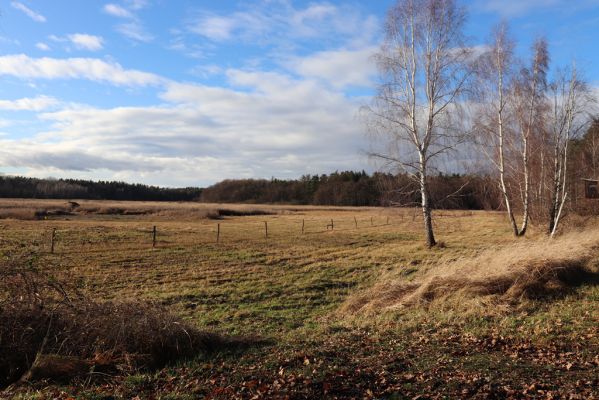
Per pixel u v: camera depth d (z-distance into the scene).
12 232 28.89
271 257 23.67
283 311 13.10
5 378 7.03
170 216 56.59
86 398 6.12
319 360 7.41
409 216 28.17
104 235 30.34
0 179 139.88
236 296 14.93
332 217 62.81
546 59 29.52
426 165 26.95
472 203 37.25
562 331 8.52
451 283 12.45
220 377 6.82
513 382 6.10
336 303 14.16
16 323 7.60
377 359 7.48
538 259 13.00
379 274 18.94
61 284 8.66
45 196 143.25
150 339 7.81
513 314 10.13
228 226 44.00
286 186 159.25
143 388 6.53
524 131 30.22
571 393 5.57
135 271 19.03
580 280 12.38
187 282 17.22
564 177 29.05
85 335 7.79
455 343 8.32
